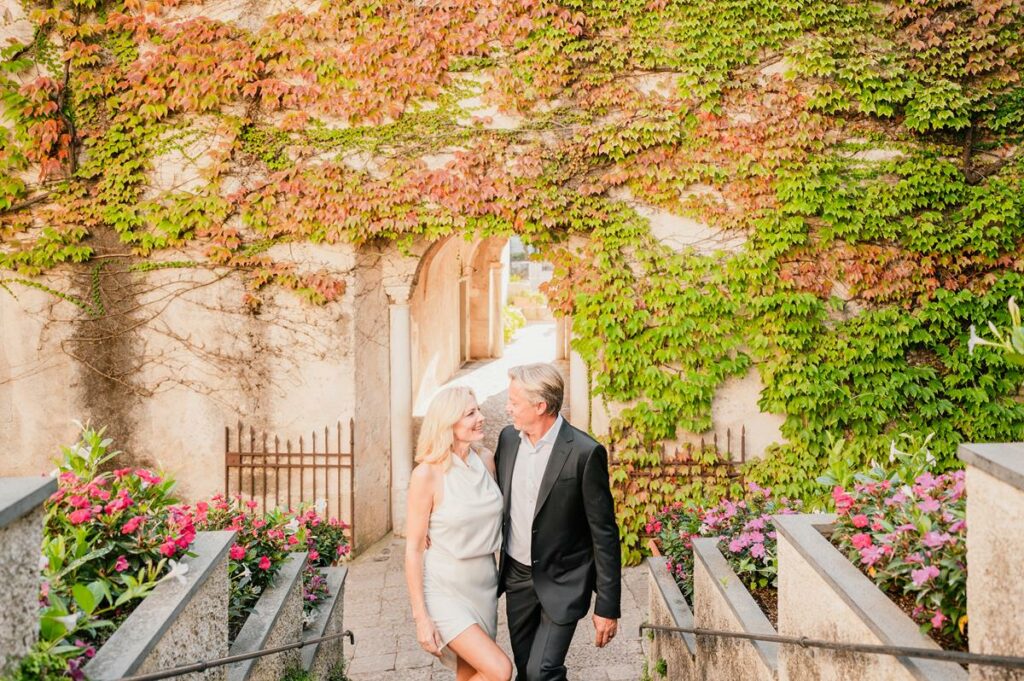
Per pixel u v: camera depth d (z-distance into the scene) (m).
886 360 8.27
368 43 8.39
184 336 8.69
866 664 2.55
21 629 2.14
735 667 3.86
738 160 8.27
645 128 8.23
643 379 8.47
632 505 8.57
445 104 8.45
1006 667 1.98
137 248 8.59
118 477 3.88
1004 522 1.99
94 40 8.40
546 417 3.71
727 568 4.34
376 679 6.07
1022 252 8.11
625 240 8.40
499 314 20.12
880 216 8.16
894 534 2.76
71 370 8.61
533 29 8.29
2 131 8.20
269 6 8.42
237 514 4.87
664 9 8.20
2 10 8.13
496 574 3.79
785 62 8.17
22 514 2.08
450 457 3.61
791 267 8.29
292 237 8.59
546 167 8.44
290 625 4.57
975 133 8.14
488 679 3.48
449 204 8.43
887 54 8.09
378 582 8.05
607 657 6.34
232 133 8.48
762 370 8.37
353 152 8.53
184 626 3.06
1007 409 8.08
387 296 9.23
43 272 8.51
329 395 8.68
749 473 8.48
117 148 8.45
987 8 7.93
